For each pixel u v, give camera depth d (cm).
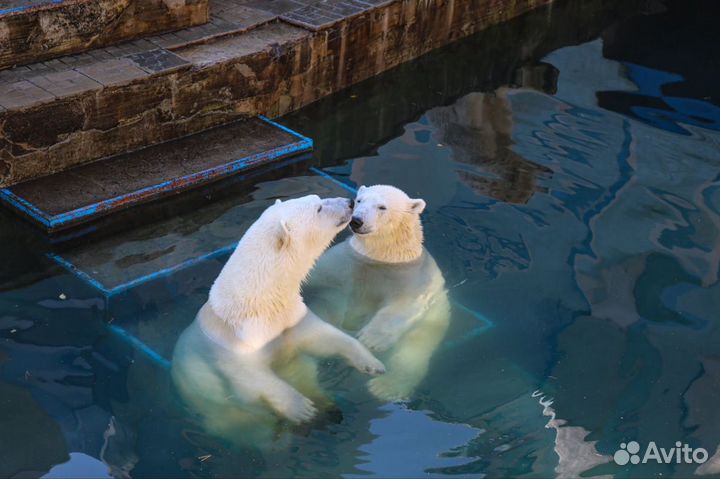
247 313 478
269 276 477
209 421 421
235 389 440
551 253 588
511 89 875
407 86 877
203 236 609
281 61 788
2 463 399
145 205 648
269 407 429
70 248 589
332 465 397
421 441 413
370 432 418
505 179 686
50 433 416
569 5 1132
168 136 733
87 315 511
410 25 916
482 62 944
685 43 1020
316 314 524
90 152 687
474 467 399
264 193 671
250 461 398
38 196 635
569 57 965
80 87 665
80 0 707
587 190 673
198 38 772
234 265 486
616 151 744
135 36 761
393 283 552
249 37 794
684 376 474
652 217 638
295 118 807
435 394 446
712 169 718
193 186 677
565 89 880
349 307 531
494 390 452
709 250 598
